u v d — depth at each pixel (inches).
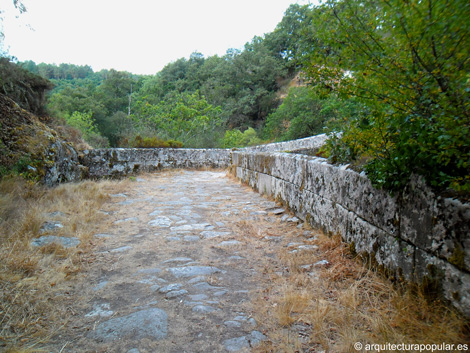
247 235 165.8
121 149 416.8
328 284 107.5
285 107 937.5
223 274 119.1
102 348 76.2
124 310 93.4
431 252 84.6
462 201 75.1
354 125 115.7
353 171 130.2
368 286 102.5
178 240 157.8
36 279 107.0
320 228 162.1
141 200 252.1
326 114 702.5
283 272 119.9
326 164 157.2
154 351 75.2
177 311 92.7
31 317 87.5
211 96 1630.2
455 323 74.0
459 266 75.4
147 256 136.6
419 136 79.4
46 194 209.2
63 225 163.9
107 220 189.6
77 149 391.2
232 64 1852.9
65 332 82.6
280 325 85.3
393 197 101.5
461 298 74.9
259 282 112.0
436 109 73.7
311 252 137.3
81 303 97.3
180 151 482.6
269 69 1748.3
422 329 77.4
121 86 2000.5
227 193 291.7
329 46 93.8
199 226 182.9
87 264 125.7
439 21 63.3
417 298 87.1
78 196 226.4
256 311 92.3
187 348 76.2
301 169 190.5
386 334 77.2
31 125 270.1
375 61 80.8
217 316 90.0
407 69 76.8
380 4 74.5
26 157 235.6
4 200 169.8
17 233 140.5
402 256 96.4
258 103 1678.2
